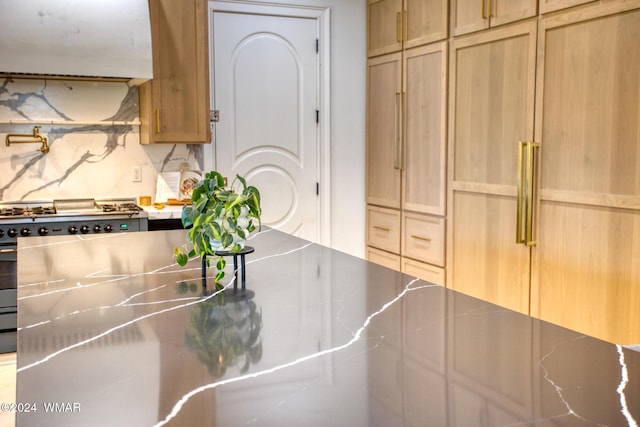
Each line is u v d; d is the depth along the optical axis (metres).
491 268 3.72
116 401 1.03
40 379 1.14
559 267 3.22
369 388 1.07
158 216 4.12
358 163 5.17
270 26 4.81
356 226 5.22
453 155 4.02
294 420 0.95
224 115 4.75
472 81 3.82
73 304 1.69
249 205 1.94
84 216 3.86
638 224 2.78
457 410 0.98
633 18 2.75
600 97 2.93
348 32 5.03
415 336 1.38
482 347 1.29
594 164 2.98
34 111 4.27
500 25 3.54
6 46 3.76
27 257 2.35
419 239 4.45
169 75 4.18
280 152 4.95
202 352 1.28
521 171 3.33
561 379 1.11
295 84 4.94
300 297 1.75
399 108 4.57
